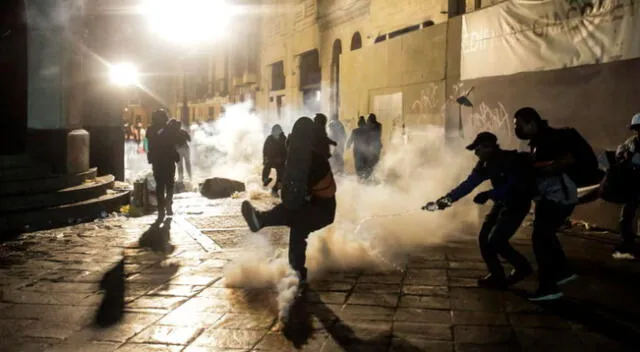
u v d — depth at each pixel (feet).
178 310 17.70
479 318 16.76
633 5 27.27
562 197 17.90
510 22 36.29
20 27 39.96
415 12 54.65
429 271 21.89
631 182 23.04
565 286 19.88
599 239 27.45
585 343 14.89
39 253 25.75
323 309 17.63
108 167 50.37
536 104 34.53
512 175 18.65
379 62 57.21
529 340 15.10
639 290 19.42
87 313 17.51
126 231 31.27
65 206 34.83
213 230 31.35
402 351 14.42
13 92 40.47
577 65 31.01
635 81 27.58
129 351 14.58
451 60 43.86
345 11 75.00
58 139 38.01
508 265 22.71
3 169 35.04
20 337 15.58
